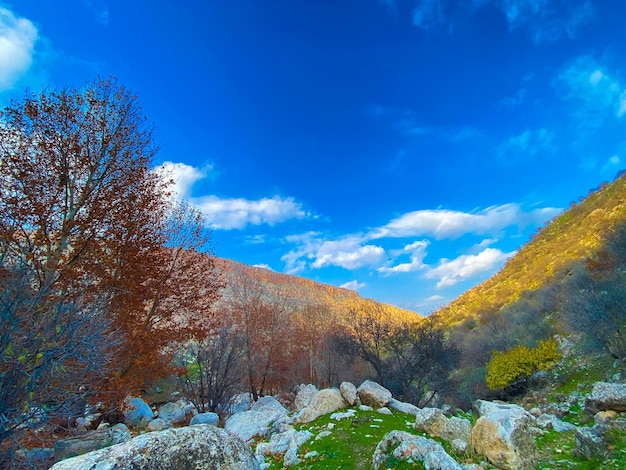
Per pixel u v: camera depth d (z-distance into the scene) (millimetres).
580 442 6910
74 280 12875
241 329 27250
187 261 19328
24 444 7820
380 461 6688
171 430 3967
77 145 14695
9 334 6410
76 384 8227
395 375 23984
